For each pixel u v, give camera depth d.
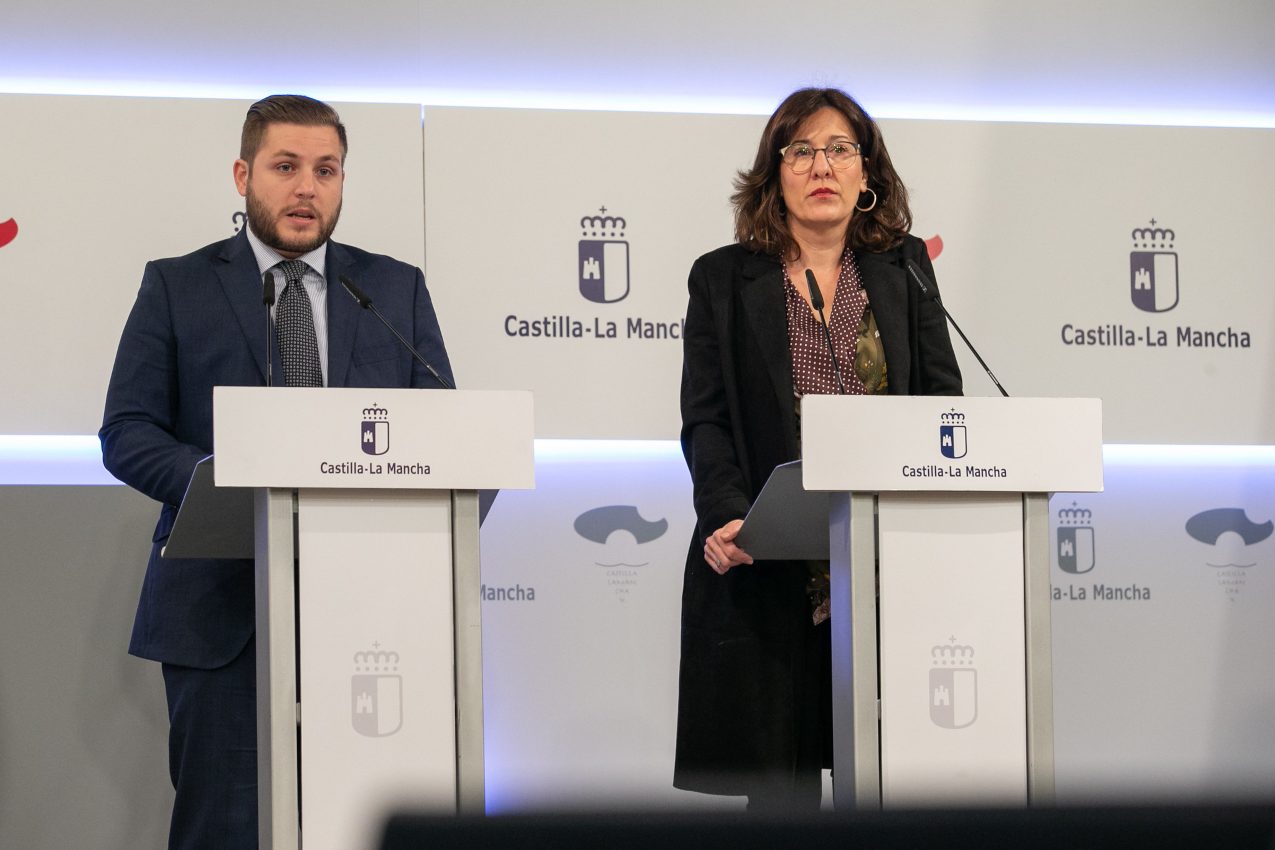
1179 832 1.64
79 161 9.18
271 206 7.16
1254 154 10.22
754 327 6.91
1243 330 10.15
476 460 5.19
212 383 6.88
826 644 6.75
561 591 9.58
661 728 9.56
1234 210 10.19
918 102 10.18
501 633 9.51
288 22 9.62
